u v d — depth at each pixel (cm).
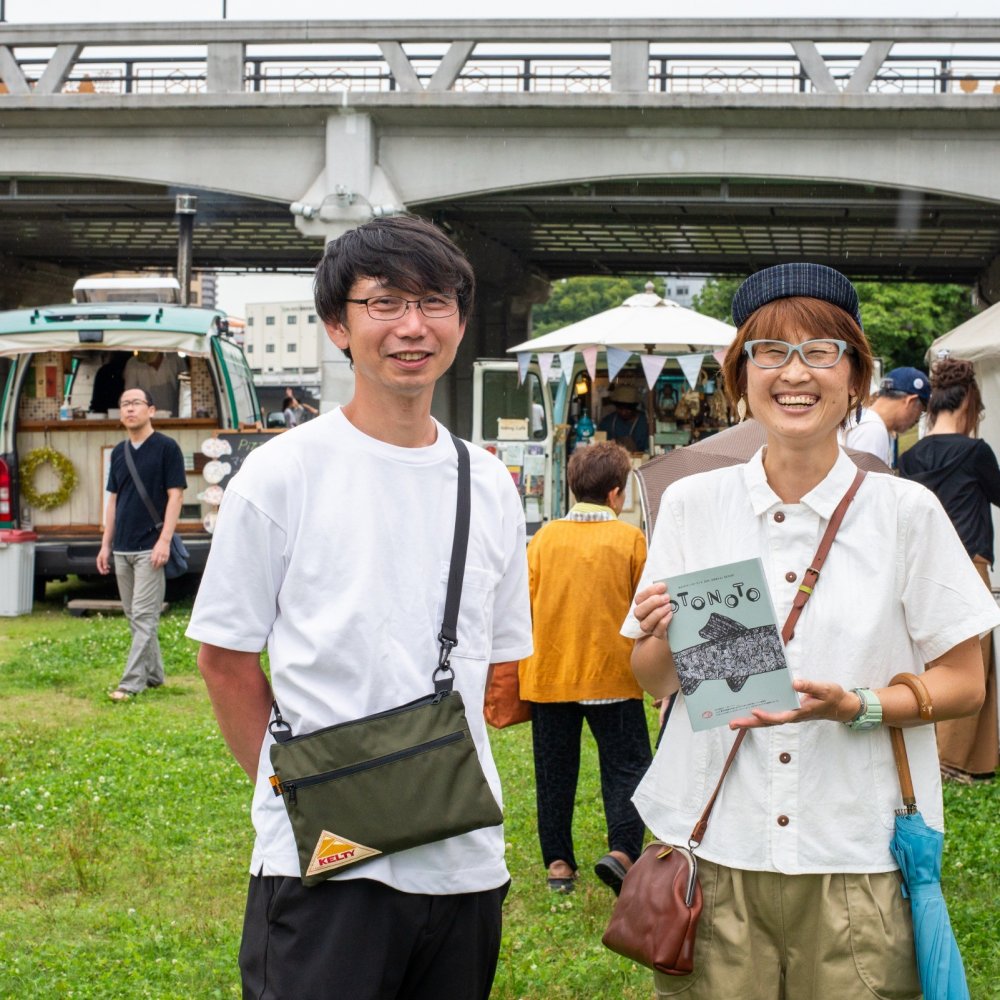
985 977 409
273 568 247
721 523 264
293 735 244
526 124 1870
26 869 522
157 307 1298
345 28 1855
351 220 1878
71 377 1375
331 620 243
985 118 1752
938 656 253
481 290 2633
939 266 2812
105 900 496
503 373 1545
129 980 413
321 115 1875
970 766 647
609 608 492
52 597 1422
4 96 1895
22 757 704
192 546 1282
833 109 1756
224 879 519
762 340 254
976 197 1789
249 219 2403
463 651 253
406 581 247
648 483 453
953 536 254
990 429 902
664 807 265
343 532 246
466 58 1845
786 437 253
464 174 1891
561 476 1534
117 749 723
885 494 256
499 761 712
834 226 2253
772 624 245
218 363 1305
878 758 251
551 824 509
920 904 246
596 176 1864
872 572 253
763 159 1823
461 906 248
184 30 1886
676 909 252
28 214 2422
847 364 255
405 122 1888
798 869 248
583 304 8656
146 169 1945
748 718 244
